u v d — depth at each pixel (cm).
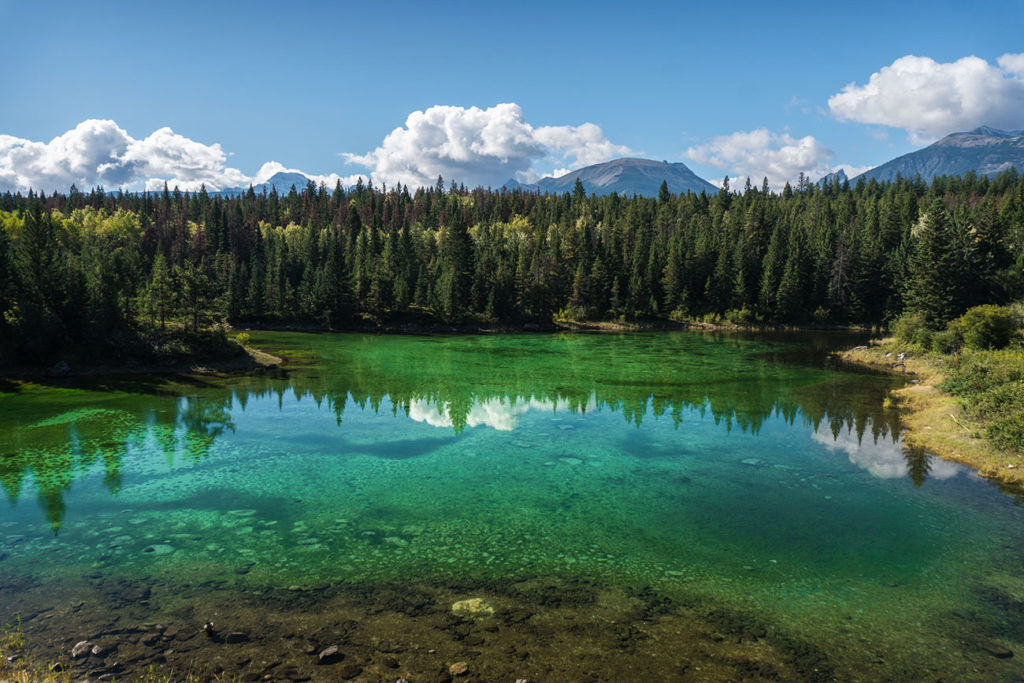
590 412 3359
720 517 1786
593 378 4697
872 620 1209
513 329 10394
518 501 1917
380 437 2767
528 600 1272
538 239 13412
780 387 4234
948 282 6838
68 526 1691
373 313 10331
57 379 4331
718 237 13038
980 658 1075
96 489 2020
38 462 2336
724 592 1322
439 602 1257
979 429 2644
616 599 1282
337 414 3288
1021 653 1093
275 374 4881
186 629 1130
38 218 4891
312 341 8006
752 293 11475
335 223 17138
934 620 1211
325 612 1207
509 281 11150
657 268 11825
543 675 980
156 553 1505
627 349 7106
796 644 1111
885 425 3012
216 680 954
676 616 1211
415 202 19825
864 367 5388
